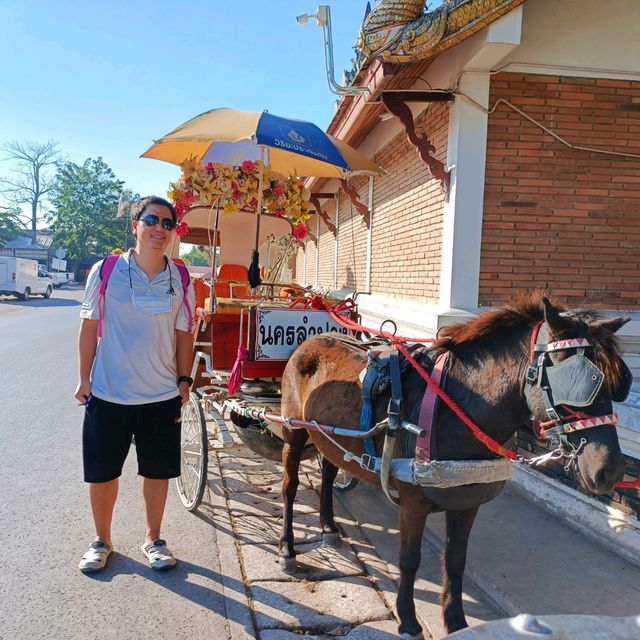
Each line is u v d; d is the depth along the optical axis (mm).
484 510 4586
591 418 2219
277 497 5066
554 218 5891
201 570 3758
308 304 4820
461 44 5605
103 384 3617
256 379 4844
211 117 4973
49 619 3174
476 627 1523
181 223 5984
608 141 5879
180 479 4980
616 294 5977
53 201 71875
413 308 6801
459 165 5750
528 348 2521
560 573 3605
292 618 3271
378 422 2953
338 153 4754
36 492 4914
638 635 1461
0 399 8273
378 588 3627
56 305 29000
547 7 5688
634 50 5777
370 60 5906
